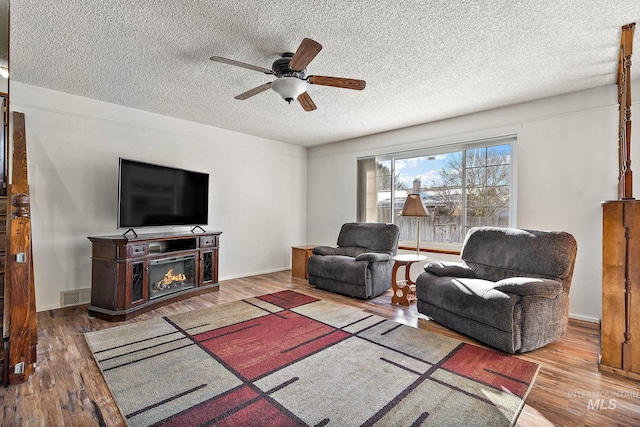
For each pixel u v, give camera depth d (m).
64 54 2.55
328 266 4.20
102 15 2.02
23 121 3.04
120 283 3.06
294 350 2.43
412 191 4.75
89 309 3.14
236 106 3.80
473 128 4.02
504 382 2.00
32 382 1.96
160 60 2.65
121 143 3.82
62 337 2.64
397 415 1.67
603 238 2.20
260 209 5.43
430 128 4.43
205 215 4.43
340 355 2.36
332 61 2.64
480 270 3.23
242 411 1.70
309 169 6.21
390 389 1.91
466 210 4.16
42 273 3.30
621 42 2.28
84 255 3.56
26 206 2.02
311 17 2.04
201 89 3.29
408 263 3.63
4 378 1.92
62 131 3.40
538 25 2.13
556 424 1.62
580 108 3.26
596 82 3.06
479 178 4.04
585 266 3.22
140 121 3.97
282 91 2.47
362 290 3.82
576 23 2.10
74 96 3.46
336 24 2.12
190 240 4.02
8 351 1.94
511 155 3.77
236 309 3.43
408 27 2.16
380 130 4.89
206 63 2.70
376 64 2.70
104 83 3.15
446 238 4.38
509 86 3.16
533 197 3.54
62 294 3.41
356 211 5.41
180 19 2.07
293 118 4.28
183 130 4.39
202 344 2.52
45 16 2.03
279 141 5.71
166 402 1.77
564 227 3.34
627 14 2.00
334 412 1.70
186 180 4.13
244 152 5.17
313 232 6.12
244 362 2.23
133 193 3.46
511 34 2.24
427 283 3.10
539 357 2.36
